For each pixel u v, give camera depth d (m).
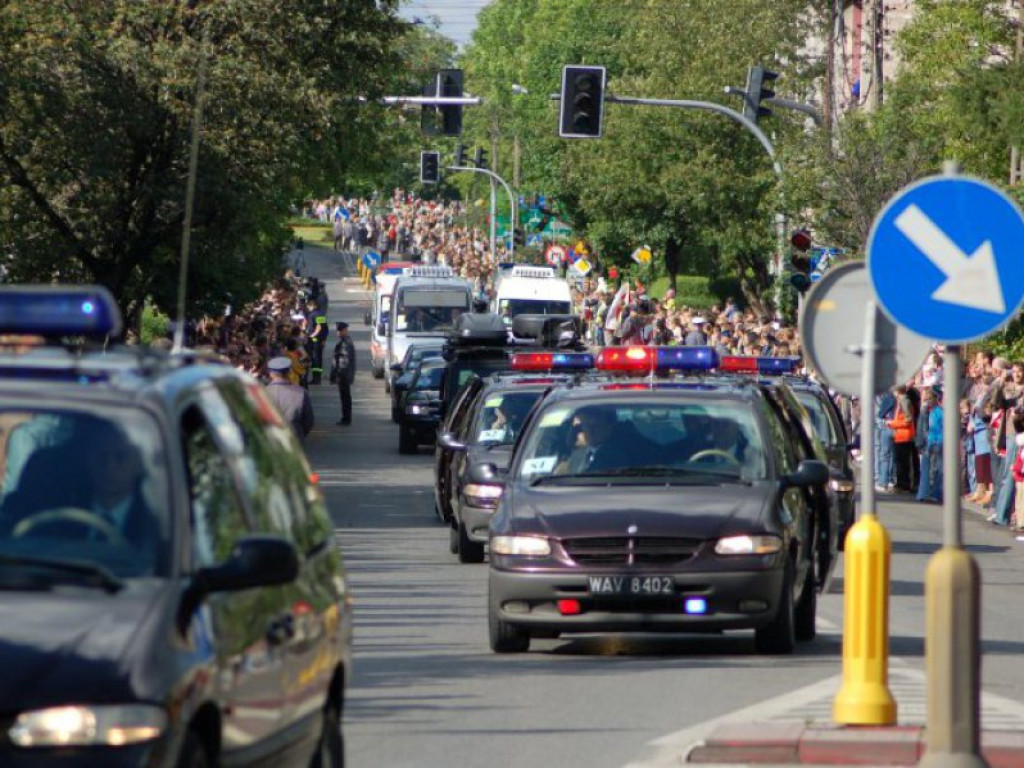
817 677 33.38
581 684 32.66
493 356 85.81
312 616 20.11
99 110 80.06
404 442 102.44
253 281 92.06
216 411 19.28
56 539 17.14
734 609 35.09
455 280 150.00
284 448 21.39
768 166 163.88
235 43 82.69
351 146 114.81
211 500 18.16
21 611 16.09
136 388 18.00
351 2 94.06
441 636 39.38
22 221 84.19
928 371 83.56
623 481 37.16
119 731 15.42
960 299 23.39
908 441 86.38
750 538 35.19
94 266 84.81
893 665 35.12
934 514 77.06
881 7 123.94
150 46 81.12
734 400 38.78
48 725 15.35
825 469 37.16
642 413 38.53
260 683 18.05
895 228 23.58
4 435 17.69
